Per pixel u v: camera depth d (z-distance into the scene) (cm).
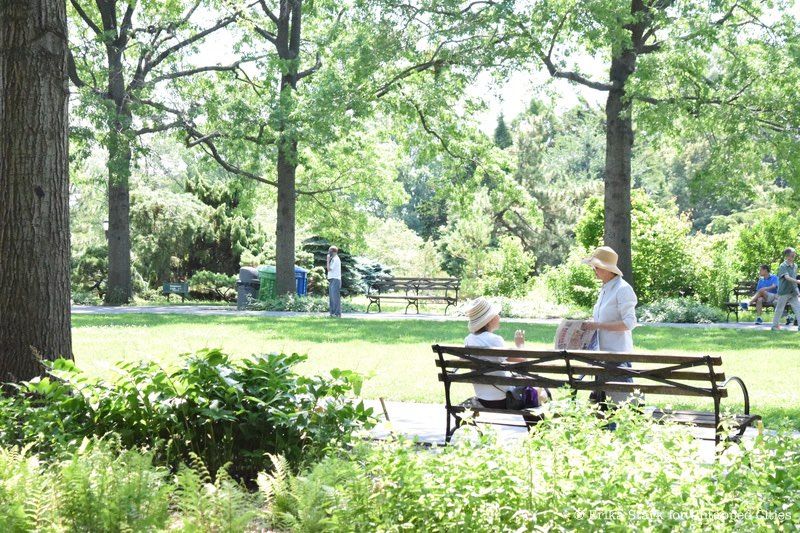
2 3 752
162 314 2458
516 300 2797
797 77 2330
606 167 2553
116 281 3048
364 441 495
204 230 3769
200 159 3155
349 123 2691
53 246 761
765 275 2372
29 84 751
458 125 2928
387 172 3438
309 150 3231
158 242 3675
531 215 3023
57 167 768
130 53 3031
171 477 533
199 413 588
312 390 596
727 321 2503
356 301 3778
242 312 2652
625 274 2517
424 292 4228
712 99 2425
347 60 2734
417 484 392
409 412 917
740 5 2534
